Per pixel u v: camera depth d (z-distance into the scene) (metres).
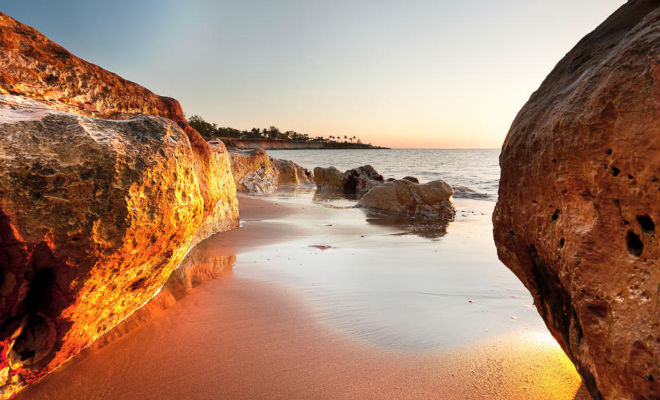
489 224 9.38
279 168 22.14
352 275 4.62
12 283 1.93
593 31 2.17
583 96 1.64
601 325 1.51
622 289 1.42
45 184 2.03
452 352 2.68
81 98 3.00
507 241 2.47
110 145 2.30
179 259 3.32
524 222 2.18
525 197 2.16
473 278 4.57
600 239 1.55
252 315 3.27
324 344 2.79
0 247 1.89
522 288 4.19
